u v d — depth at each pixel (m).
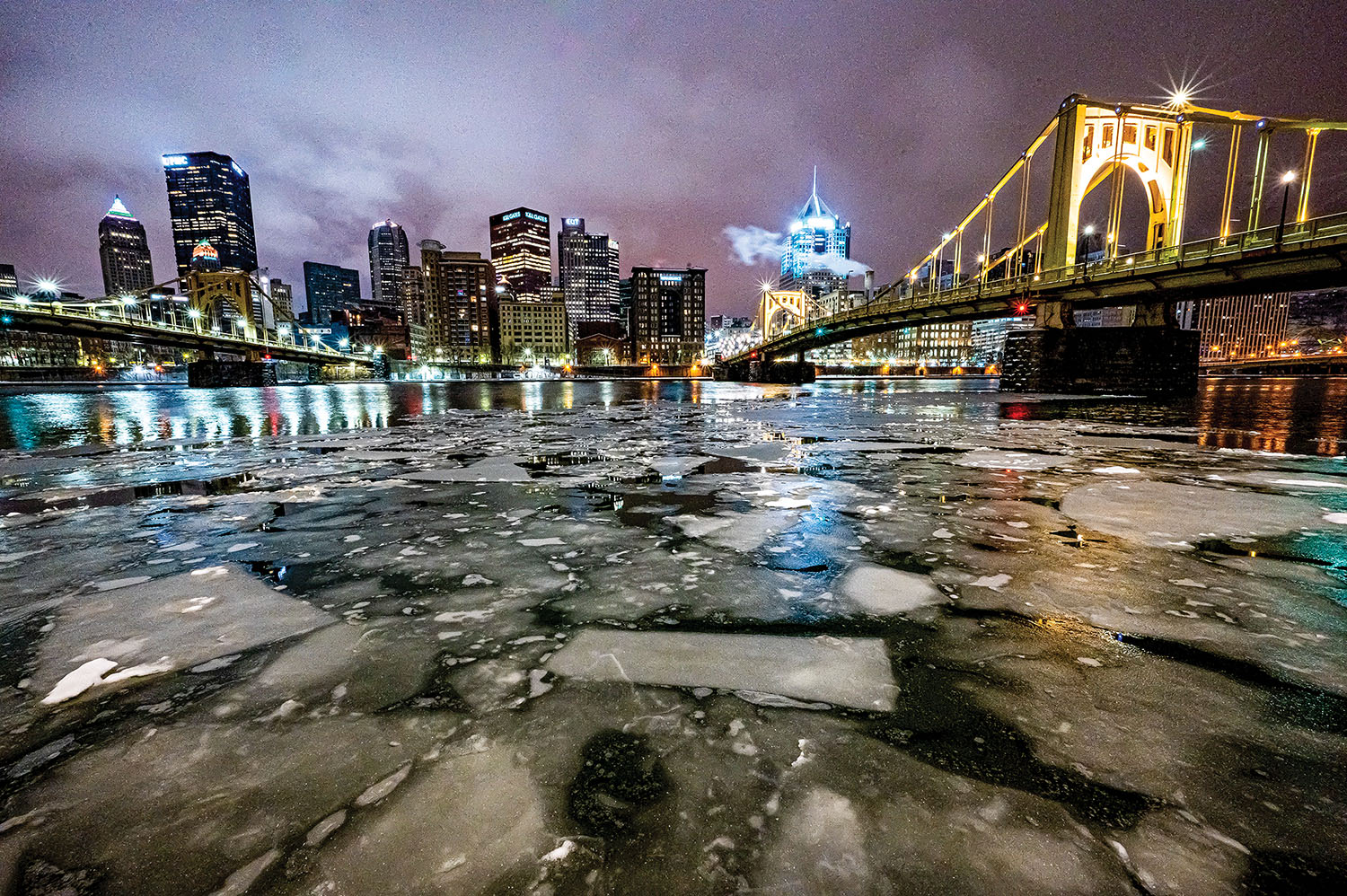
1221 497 4.85
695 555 3.37
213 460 7.48
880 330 48.69
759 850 1.32
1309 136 31.33
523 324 162.50
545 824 1.40
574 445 8.72
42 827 1.40
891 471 6.24
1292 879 1.22
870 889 1.22
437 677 2.04
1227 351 195.62
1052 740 1.66
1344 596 2.71
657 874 1.26
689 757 1.62
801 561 3.25
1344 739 1.65
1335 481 5.62
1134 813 1.40
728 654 2.18
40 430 12.73
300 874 1.27
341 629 2.43
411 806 1.45
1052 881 1.23
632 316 169.12
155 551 3.54
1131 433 10.44
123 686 2.00
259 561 3.33
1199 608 2.58
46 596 2.82
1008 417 14.34
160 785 1.53
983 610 2.57
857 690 1.93
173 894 1.22
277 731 1.75
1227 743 1.64
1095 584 2.87
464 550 3.50
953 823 1.38
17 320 43.97
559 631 2.39
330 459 7.46
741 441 9.23
